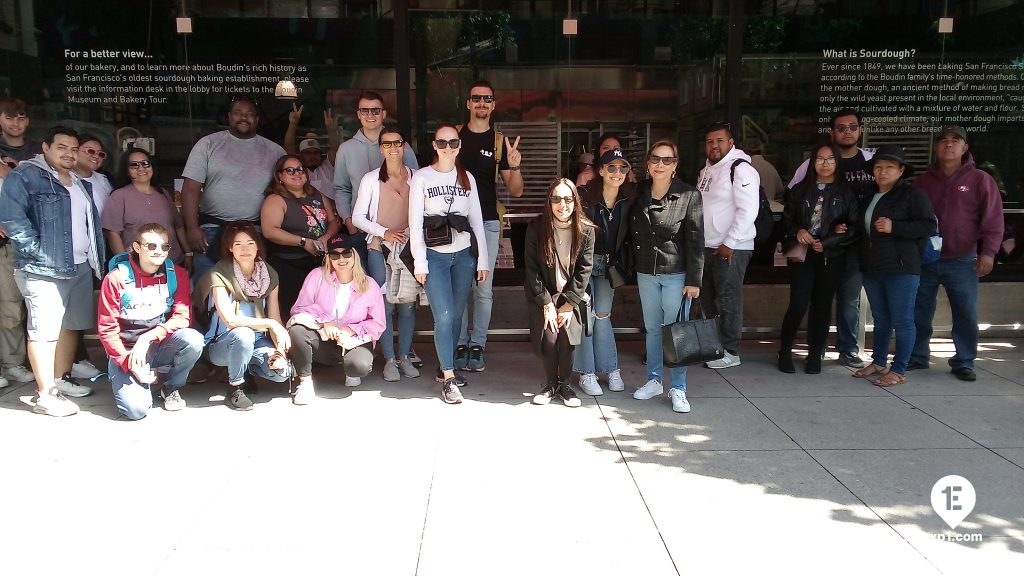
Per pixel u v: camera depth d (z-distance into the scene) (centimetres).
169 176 630
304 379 458
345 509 318
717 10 638
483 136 516
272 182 509
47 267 431
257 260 462
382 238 481
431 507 320
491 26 640
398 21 610
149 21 616
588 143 655
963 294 504
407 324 515
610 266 464
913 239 479
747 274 643
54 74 615
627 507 319
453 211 459
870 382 503
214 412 443
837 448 385
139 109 623
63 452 381
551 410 446
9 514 314
